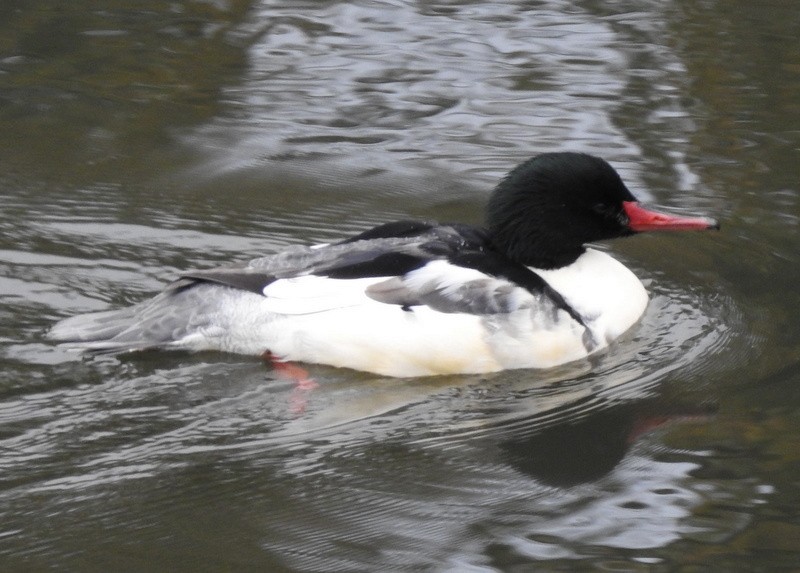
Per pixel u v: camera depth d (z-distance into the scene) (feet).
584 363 36.06
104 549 27.76
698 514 29.22
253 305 35.24
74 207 45.57
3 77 56.08
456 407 33.99
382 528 28.81
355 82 56.75
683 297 40.42
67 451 31.07
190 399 33.55
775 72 56.90
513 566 27.48
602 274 37.45
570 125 52.70
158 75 56.95
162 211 45.62
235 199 46.96
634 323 37.86
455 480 30.71
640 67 57.67
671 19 62.75
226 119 53.42
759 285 41.27
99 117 53.11
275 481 30.37
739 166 49.16
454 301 34.94
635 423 33.17
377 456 31.60
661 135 51.72
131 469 30.48
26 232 43.19
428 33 61.57
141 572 27.04
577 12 63.87
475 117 53.62
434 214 46.16
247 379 34.58
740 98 54.70
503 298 35.14
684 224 37.17
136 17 62.75
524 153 50.52
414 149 51.16
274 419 32.94
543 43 60.34
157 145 51.03
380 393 34.50
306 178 48.83
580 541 28.32
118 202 46.19
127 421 32.42
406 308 34.78
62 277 39.99
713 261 42.98
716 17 62.95
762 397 34.27
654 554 27.78
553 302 35.81
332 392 34.30
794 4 64.23
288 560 27.61
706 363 36.19
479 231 37.96
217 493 29.78
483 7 64.64
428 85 56.44
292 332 34.94
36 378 33.96
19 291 38.83
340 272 35.40
